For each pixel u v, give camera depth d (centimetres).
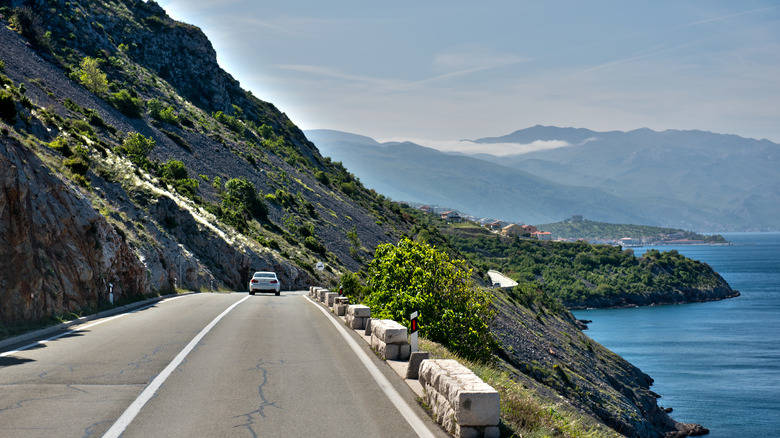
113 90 10650
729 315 15738
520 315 7994
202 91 14638
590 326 13825
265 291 3856
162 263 3847
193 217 5709
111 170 5225
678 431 5997
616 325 13975
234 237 6444
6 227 1614
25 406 769
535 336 6944
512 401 882
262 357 1200
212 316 2050
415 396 889
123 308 2323
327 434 685
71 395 836
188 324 1766
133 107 9806
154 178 6631
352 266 9188
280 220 9112
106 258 2355
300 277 6950
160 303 2714
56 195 2130
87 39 11881
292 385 945
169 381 945
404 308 2127
